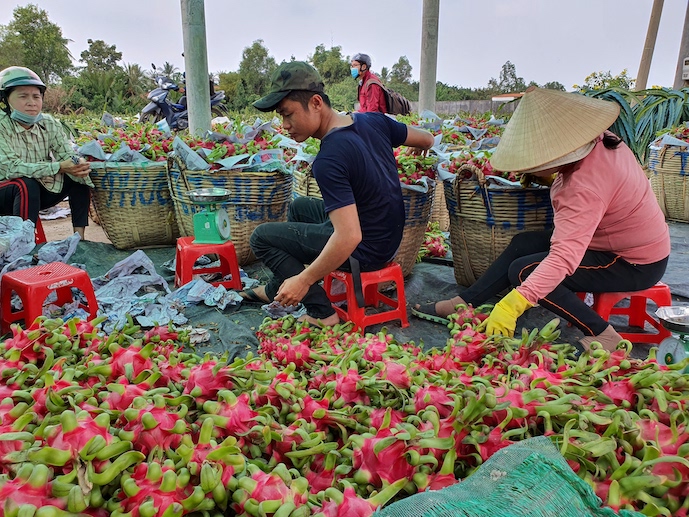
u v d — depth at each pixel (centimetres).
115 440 94
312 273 227
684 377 125
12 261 319
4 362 135
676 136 541
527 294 198
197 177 366
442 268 399
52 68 4550
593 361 141
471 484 95
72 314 279
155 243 448
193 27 482
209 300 311
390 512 85
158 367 139
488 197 295
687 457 103
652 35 984
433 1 761
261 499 91
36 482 82
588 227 205
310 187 353
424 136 299
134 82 3156
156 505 86
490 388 115
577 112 209
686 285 352
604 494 101
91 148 401
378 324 297
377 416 119
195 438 110
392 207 253
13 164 380
